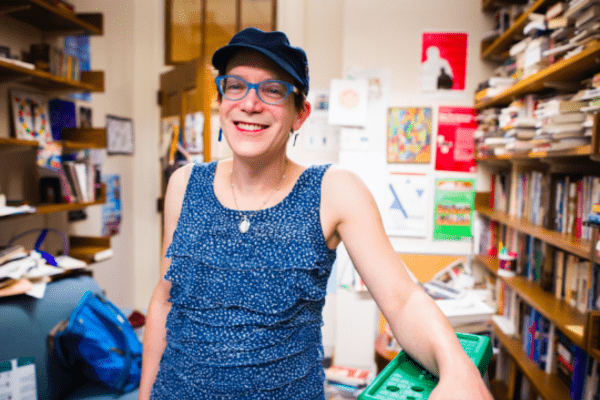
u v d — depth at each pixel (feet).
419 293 2.06
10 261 5.55
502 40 7.86
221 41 10.78
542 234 5.76
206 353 2.24
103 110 9.73
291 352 2.27
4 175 6.93
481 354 1.95
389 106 9.42
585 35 4.57
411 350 1.92
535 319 6.71
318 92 10.30
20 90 7.04
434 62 9.28
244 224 2.33
